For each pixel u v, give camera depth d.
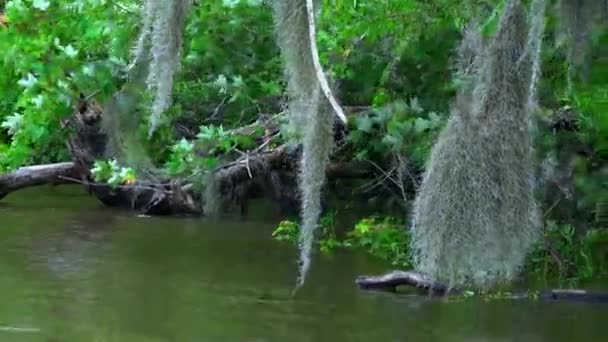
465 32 11.36
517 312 10.20
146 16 10.30
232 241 13.66
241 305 10.27
